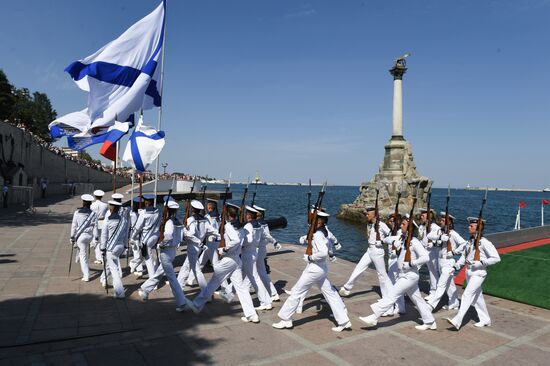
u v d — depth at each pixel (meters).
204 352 5.04
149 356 4.86
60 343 5.13
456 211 60.28
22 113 63.28
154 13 11.13
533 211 66.38
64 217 21.06
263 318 6.49
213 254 8.47
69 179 47.81
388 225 7.75
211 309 6.86
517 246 12.88
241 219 7.16
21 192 29.61
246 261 6.82
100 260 10.13
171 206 6.92
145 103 11.74
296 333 5.86
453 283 7.40
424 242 7.77
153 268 8.16
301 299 6.02
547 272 8.84
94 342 5.21
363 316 6.82
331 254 6.86
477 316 7.04
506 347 5.54
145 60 11.06
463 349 5.44
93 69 10.44
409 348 5.43
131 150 9.74
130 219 9.41
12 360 4.58
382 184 38.88
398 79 39.81
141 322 6.02
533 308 7.48
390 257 7.30
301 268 10.69
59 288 7.68
